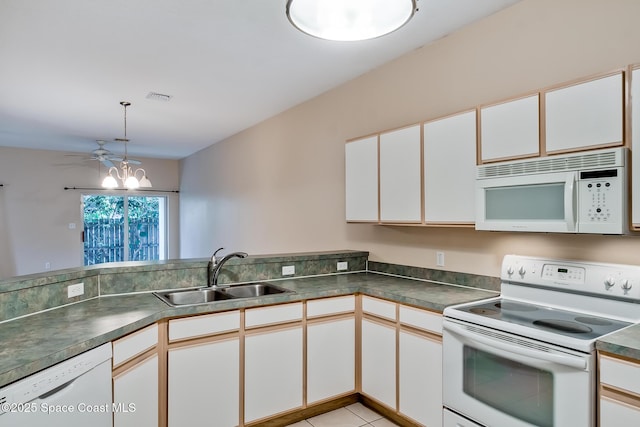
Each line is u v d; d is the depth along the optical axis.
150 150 7.44
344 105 3.70
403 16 1.39
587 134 1.74
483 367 1.88
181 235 8.53
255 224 5.31
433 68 2.87
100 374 1.66
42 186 7.35
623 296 1.80
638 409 1.37
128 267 2.48
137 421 1.90
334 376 2.69
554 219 1.83
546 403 1.61
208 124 5.29
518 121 2.00
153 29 2.62
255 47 2.91
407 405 2.38
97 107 4.43
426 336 2.26
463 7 2.40
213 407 2.23
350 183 3.06
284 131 4.63
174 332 2.10
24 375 1.34
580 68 2.08
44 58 3.06
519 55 2.35
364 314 2.73
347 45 2.90
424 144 2.49
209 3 2.30
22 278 2.00
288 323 2.50
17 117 4.85
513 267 2.23
